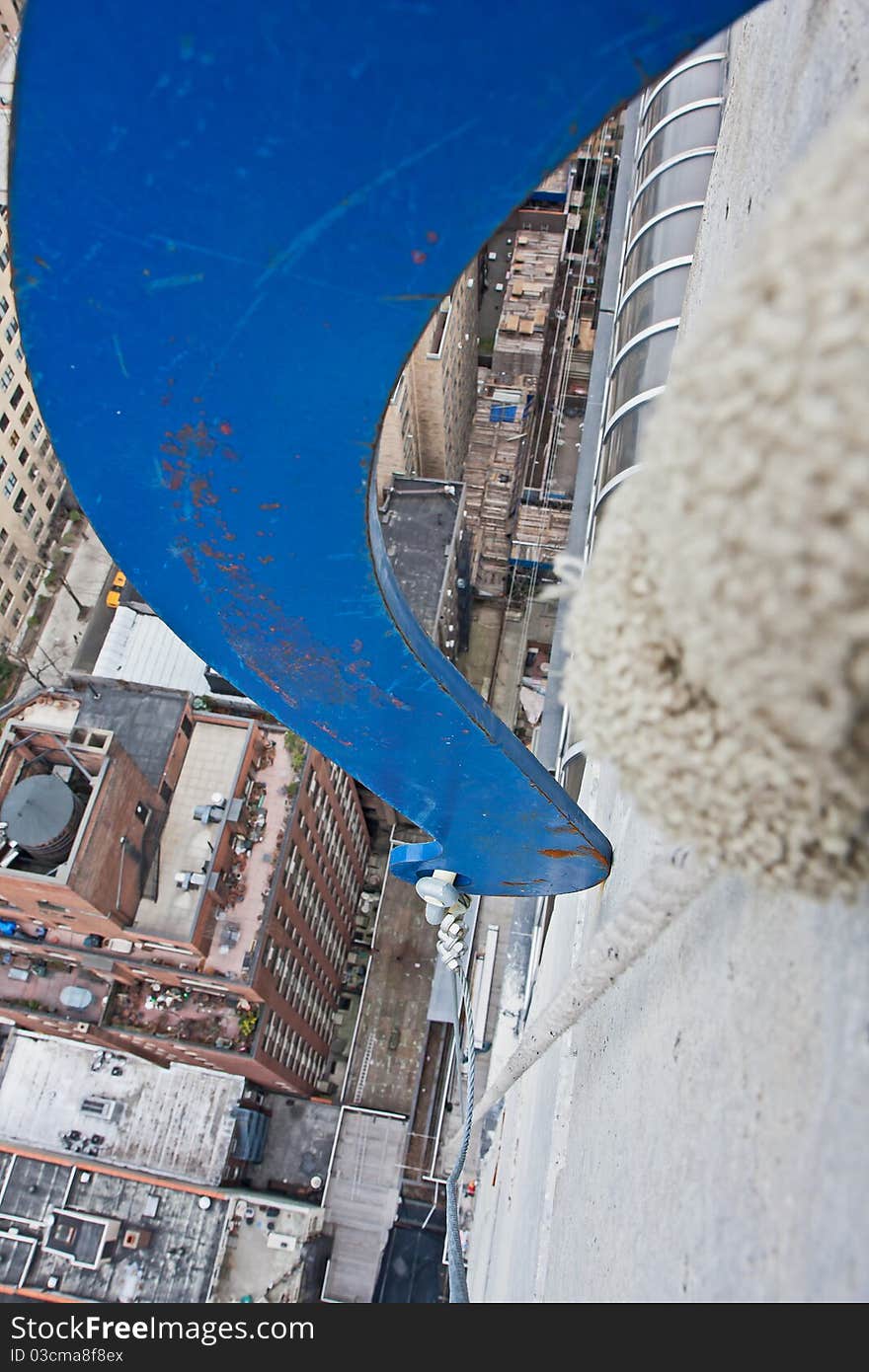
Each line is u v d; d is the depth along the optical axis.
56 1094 27.78
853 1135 1.87
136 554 3.64
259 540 3.38
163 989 26.53
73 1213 25.69
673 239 10.51
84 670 34.84
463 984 6.31
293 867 27.25
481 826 4.92
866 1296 1.73
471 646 37.16
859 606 1.11
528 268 37.88
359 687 4.02
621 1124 3.87
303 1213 26.30
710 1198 2.59
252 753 26.42
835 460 1.10
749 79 4.19
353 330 2.63
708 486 1.23
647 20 1.94
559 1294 4.48
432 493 31.73
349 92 2.14
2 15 34.84
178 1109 27.62
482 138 2.20
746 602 1.19
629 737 1.65
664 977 3.53
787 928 2.39
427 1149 29.34
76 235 2.55
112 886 23.42
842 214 1.23
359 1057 32.22
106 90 2.21
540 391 38.44
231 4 2.01
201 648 4.12
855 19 2.53
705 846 1.71
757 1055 2.46
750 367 1.21
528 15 1.96
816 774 1.43
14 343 35.34
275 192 2.36
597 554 1.75
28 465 38.28
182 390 2.91
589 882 5.37
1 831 21.86
